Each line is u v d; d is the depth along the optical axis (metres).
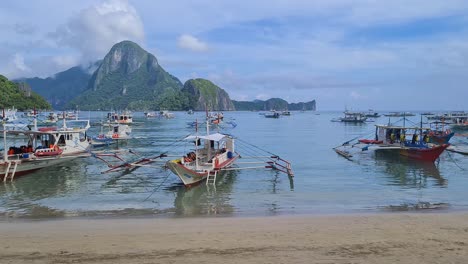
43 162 30.72
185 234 13.89
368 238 13.17
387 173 29.66
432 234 13.60
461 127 88.75
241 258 11.20
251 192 22.94
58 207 19.31
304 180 26.77
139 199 21.23
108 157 38.91
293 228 14.61
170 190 23.62
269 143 55.59
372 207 18.92
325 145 52.34
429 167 32.50
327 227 14.72
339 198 21.16
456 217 16.19
